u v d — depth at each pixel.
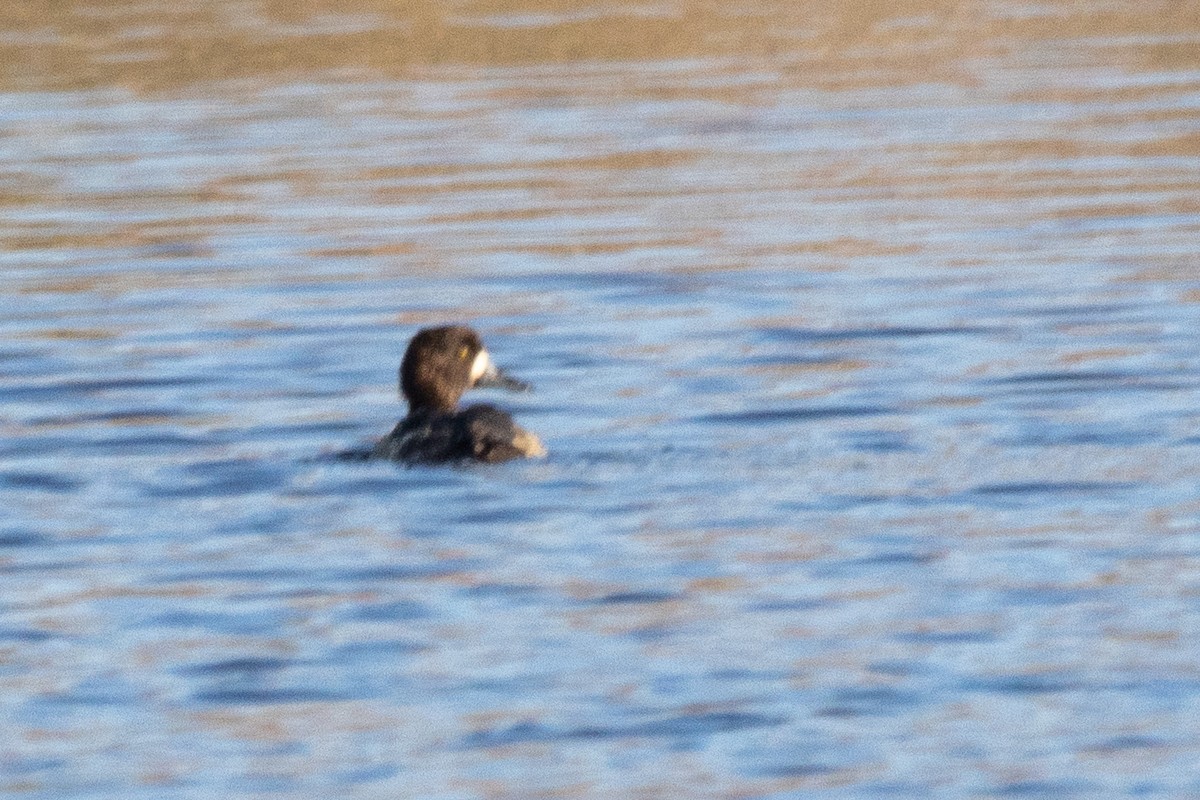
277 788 10.39
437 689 11.41
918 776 10.32
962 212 24.72
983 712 10.97
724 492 14.72
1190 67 33.81
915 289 21.23
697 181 26.78
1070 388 17.39
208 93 33.06
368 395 18.00
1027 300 20.58
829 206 25.23
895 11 40.69
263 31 38.47
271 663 11.80
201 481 15.32
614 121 30.67
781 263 22.53
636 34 38.12
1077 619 12.16
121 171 27.92
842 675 11.45
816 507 14.36
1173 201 24.83
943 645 11.83
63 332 20.30
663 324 20.20
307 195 26.41
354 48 36.78
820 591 12.73
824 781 10.28
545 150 28.84
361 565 13.35
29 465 15.86
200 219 25.22
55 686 11.60
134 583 13.14
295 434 16.77
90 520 14.45
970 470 15.12
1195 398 16.95
